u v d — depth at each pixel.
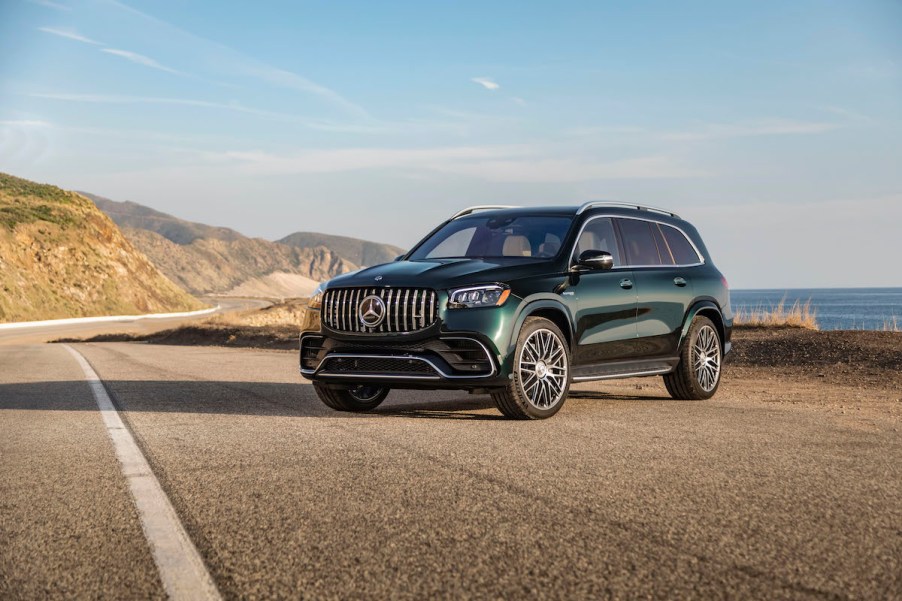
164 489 4.19
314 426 6.36
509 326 6.65
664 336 8.20
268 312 49.25
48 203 98.69
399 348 6.70
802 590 2.62
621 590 2.63
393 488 4.12
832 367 12.19
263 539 3.26
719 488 4.09
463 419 6.84
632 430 6.09
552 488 4.09
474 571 2.83
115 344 28.64
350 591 2.66
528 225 7.89
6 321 72.00
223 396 8.85
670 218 8.97
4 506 3.89
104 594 2.67
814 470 4.55
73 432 6.20
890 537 3.21
